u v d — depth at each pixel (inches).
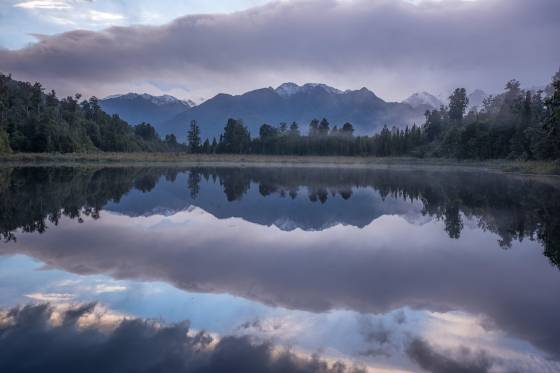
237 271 349.7
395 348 210.8
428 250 447.8
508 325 242.7
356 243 480.7
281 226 590.6
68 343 208.7
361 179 1691.7
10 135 3326.8
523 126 3026.6
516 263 392.8
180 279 323.0
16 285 298.8
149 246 440.5
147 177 1568.7
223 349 205.2
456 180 1636.3
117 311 253.0
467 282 330.3
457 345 216.8
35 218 599.2
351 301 280.8
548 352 209.3
